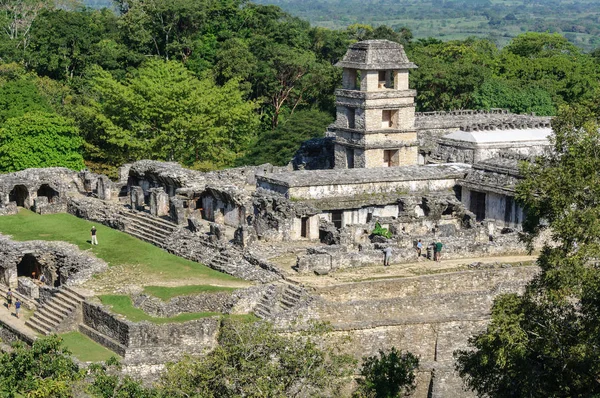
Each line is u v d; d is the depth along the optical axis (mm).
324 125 155125
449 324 84312
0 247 100938
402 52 129500
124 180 122688
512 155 114312
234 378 68875
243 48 177000
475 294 86875
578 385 67750
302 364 70312
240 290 86500
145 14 183125
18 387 65625
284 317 81625
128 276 93000
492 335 67625
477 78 172625
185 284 90000
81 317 88500
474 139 127125
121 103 141250
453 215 105938
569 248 68312
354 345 82062
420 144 136500
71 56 180625
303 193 107188
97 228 109312
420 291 87188
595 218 66500
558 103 178250
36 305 93375
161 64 150125
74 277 92750
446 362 81250
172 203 105062
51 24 180125
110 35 191000
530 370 68000
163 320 83750
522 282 88688
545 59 197375
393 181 110375
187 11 181125
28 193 118375
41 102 150125
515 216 105750
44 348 67438
